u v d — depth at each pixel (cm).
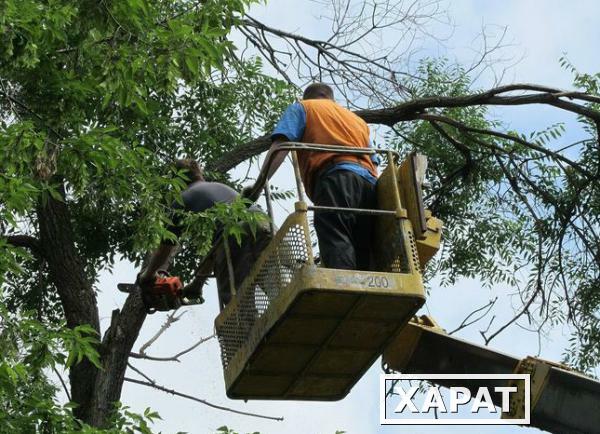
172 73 974
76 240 1598
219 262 1048
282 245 887
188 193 1110
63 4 1000
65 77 1045
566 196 1680
